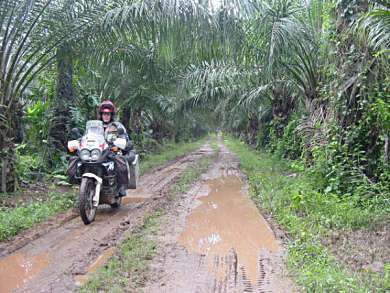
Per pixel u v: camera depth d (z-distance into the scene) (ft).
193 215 23.29
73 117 35.14
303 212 22.33
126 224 20.83
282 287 13.16
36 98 39.27
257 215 23.40
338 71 26.73
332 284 12.57
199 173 43.93
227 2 28.27
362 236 18.16
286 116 60.49
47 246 17.26
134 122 62.69
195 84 51.93
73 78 38.93
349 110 26.12
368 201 21.95
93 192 21.65
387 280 12.97
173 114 79.66
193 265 15.11
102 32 27.89
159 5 25.90
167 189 32.04
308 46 35.68
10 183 27.50
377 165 24.62
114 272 13.98
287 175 38.55
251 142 102.89
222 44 28.58
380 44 19.49
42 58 29.35
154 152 75.05
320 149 28.25
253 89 59.47
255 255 16.34
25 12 25.98
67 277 13.89
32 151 36.47
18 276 14.06
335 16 27.58
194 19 26.71
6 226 18.62
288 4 34.86
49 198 26.02
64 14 27.17
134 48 35.60
